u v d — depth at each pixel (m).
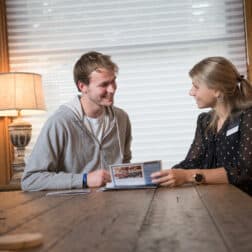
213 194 1.46
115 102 3.43
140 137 3.41
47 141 2.14
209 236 0.77
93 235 0.83
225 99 2.14
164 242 0.74
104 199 1.47
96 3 3.49
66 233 0.86
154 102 3.41
